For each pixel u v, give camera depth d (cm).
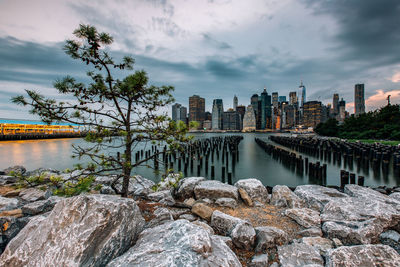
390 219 499
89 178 396
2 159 2770
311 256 377
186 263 252
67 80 371
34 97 336
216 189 706
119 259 267
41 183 370
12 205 590
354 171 2056
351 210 543
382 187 1234
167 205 628
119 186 756
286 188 759
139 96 446
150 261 254
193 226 334
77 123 385
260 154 3488
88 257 270
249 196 740
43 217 375
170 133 444
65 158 2833
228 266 269
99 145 416
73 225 297
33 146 4553
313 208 666
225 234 467
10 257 285
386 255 350
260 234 437
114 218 316
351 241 451
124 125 446
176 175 494
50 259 268
